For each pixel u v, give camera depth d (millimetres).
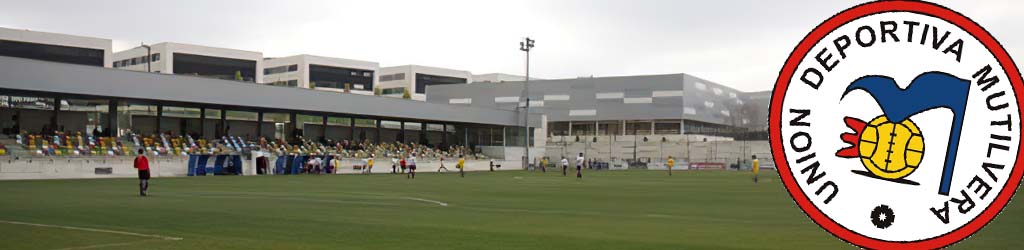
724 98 132375
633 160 101875
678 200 28094
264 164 63375
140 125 68438
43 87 52875
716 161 102500
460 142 97688
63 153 54094
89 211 21156
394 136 92438
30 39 110125
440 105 84750
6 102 59750
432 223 18188
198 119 72500
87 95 56750
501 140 94562
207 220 18609
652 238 15195
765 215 21016
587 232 16312
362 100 76188
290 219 19000
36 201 25281
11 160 47812
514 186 40438
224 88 64250
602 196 30734
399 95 161000
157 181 45312
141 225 17281
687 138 112250
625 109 118625
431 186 39938
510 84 126062
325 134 83625
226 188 36062
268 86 67688
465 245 14039
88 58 115250
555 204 25578
